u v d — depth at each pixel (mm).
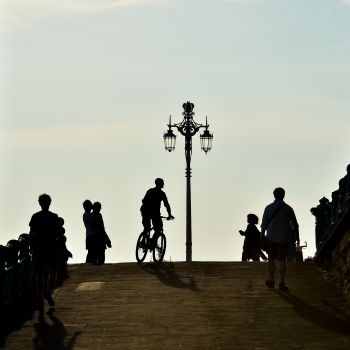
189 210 59312
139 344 29469
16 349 29141
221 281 40750
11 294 36500
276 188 39531
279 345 29094
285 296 37250
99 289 39250
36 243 34938
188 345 29234
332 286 39250
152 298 37094
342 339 29734
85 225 51312
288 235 38938
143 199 48562
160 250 48531
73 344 29688
